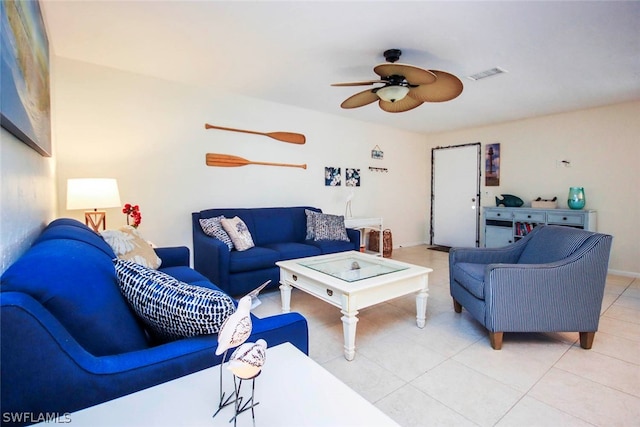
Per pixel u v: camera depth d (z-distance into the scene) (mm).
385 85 2436
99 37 2410
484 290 2145
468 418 1464
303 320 1237
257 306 2883
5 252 969
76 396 820
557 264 2055
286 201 4379
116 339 1010
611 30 2246
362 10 2045
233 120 3820
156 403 795
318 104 4258
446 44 2488
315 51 2641
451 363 1938
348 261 2818
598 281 2059
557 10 2014
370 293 2078
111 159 3070
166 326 1078
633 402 1575
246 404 778
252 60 2820
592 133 4262
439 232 6109
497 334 2090
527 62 2803
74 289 947
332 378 906
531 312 2068
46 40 1936
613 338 2270
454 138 5816
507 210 4781
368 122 5258
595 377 1789
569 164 4469
